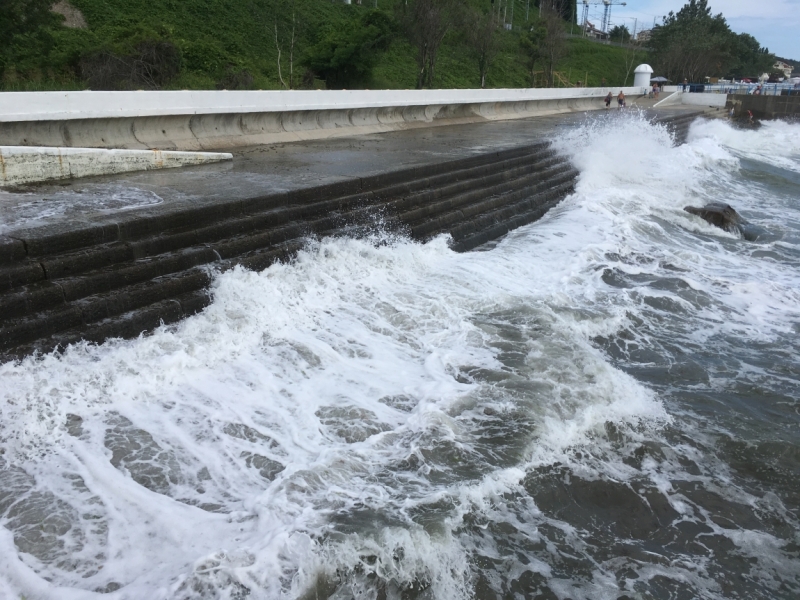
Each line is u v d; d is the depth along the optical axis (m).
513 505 3.92
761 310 7.66
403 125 18.03
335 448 4.25
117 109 10.29
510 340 6.07
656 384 5.70
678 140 21.56
